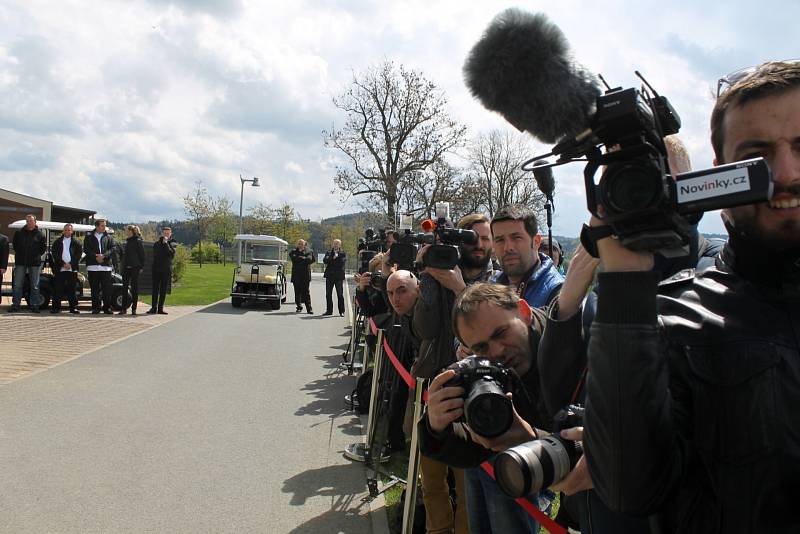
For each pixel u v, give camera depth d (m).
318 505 4.31
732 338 1.12
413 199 21.77
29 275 14.94
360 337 9.76
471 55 1.07
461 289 3.16
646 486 1.07
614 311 1.07
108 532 3.88
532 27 1.02
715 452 1.10
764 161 0.97
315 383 8.41
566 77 1.01
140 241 15.41
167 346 11.03
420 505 3.69
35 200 28.08
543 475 1.37
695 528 1.14
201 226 55.53
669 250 1.04
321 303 21.69
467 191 22.67
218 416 6.64
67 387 7.73
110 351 10.27
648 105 1.09
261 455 5.39
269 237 19.67
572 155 1.15
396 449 5.32
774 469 1.05
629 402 1.04
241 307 18.95
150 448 5.54
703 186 0.99
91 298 16.39
